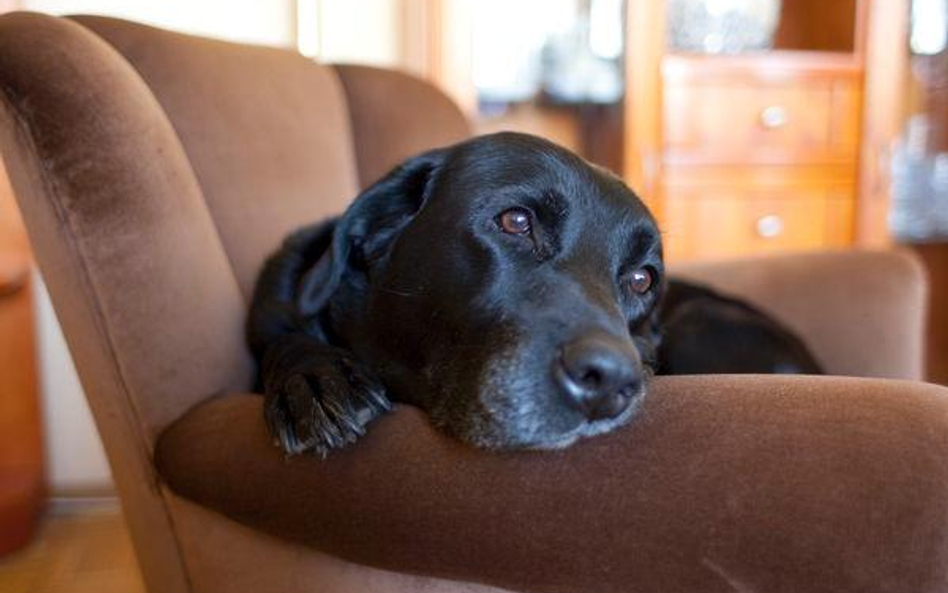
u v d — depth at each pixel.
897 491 0.64
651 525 0.71
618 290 1.11
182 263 1.08
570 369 0.81
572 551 0.73
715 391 0.78
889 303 1.77
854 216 2.46
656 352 1.31
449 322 1.03
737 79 2.33
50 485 2.26
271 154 1.51
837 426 0.69
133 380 1.03
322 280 1.12
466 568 0.79
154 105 1.13
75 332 1.05
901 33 2.40
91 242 0.99
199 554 1.06
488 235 1.03
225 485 0.93
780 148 2.39
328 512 0.85
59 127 0.96
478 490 0.78
